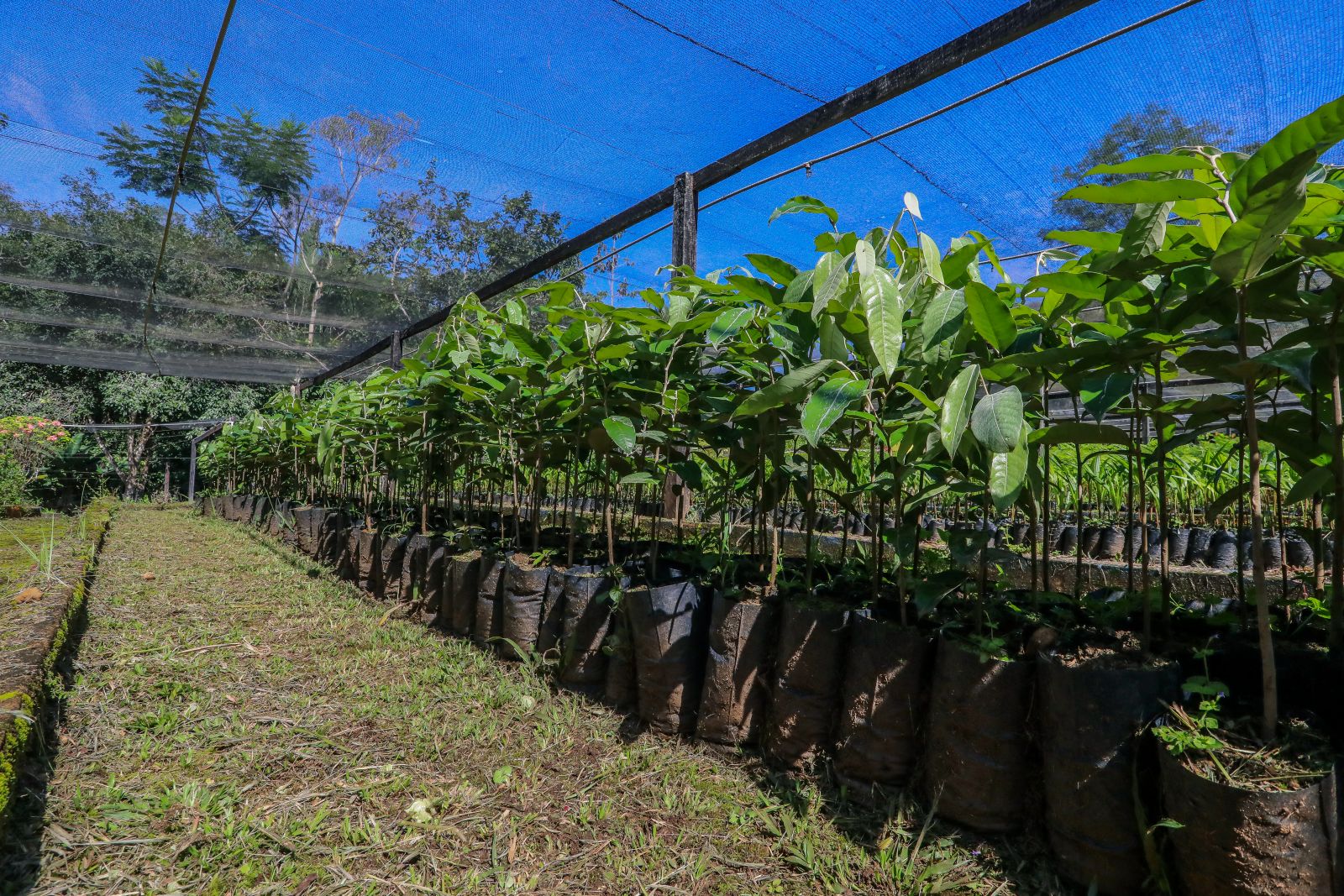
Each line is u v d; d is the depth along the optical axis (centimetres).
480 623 281
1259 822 106
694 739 203
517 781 181
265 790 175
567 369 246
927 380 164
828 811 164
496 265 615
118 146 454
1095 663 138
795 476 204
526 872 144
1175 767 117
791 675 181
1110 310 157
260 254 571
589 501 526
